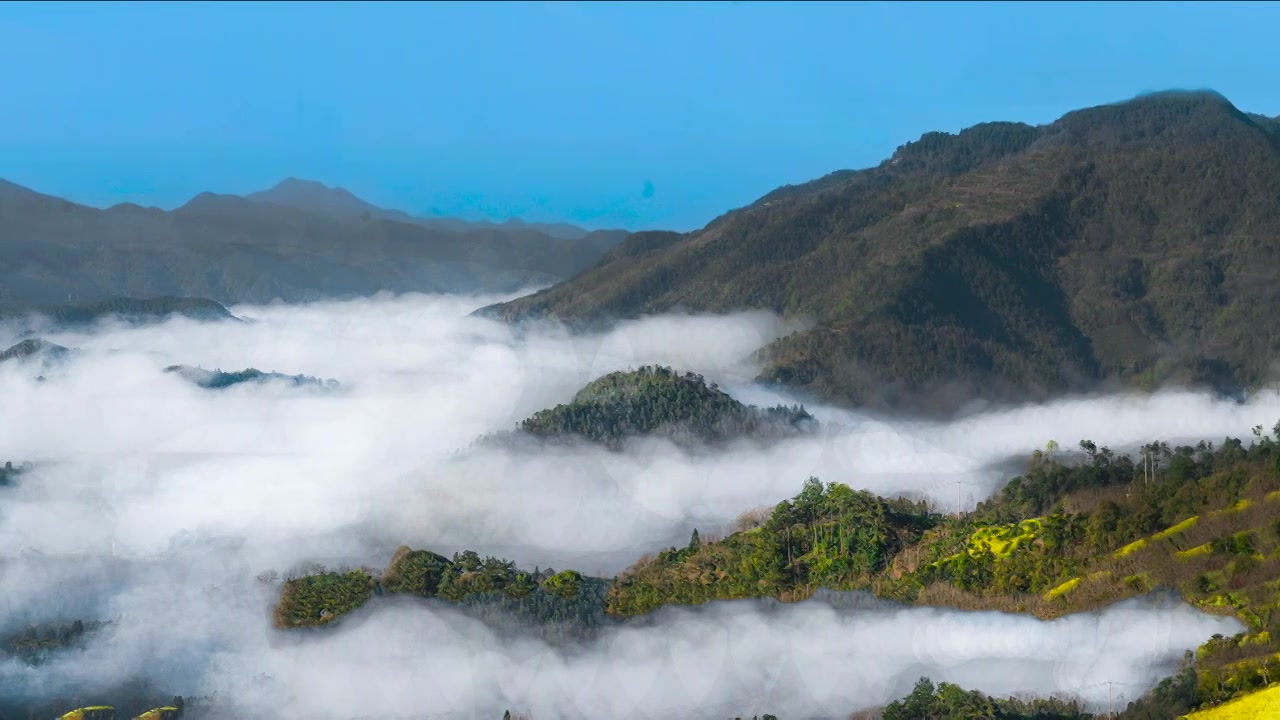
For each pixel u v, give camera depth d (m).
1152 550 190.00
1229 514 192.00
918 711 169.88
